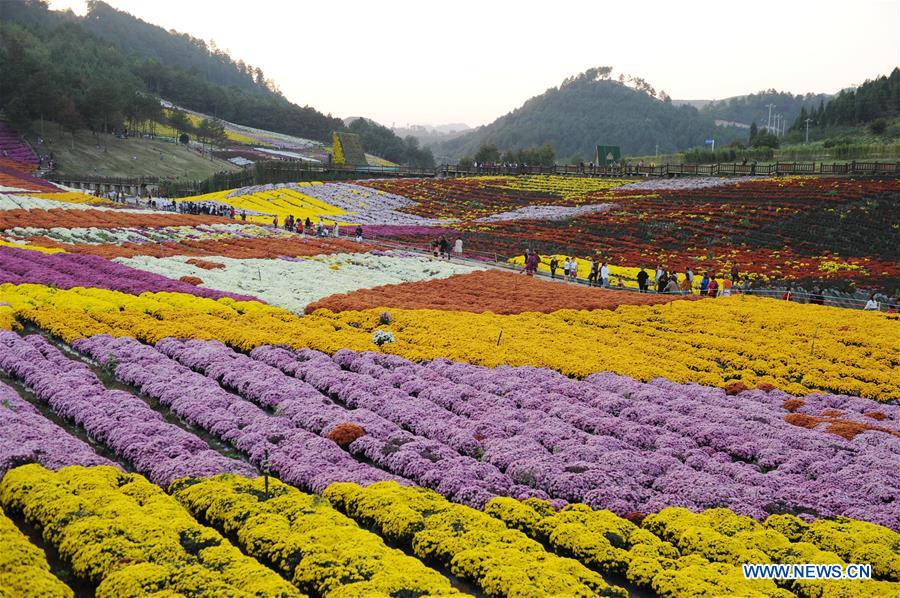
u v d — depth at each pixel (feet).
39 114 467.11
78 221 185.98
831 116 561.02
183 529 49.57
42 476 54.39
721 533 53.88
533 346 101.35
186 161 529.86
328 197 297.94
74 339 90.79
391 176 372.79
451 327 109.29
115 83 572.51
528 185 326.24
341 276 147.84
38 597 41.57
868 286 157.38
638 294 142.92
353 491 56.70
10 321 94.68
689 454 68.95
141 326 96.63
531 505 57.47
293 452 64.39
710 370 97.60
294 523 51.42
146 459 60.90
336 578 44.70
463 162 469.16
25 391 76.69
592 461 66.39
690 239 211.00
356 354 93.97
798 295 146.82
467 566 47.80
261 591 42.63
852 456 68.69
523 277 157.48
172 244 171.73
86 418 68.28
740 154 417.49
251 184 361.30
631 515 57.11
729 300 136.67
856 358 102.58
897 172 272.31
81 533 47.57
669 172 331.36
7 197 211.41
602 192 296.30
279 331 102.17
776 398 87.45
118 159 474.49
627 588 48.88
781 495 60.75
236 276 138.72
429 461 64.13
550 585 45.01
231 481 57.16
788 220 221.66
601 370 92.99
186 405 73.51
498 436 71.05
